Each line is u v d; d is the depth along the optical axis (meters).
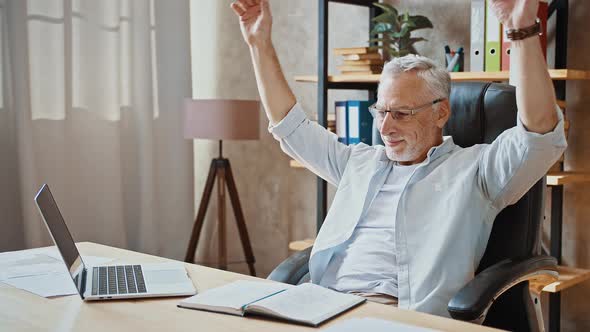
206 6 4.35
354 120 3.29
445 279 1.94
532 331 1.95
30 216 3.49
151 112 3.96
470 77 2.87
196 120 3.79
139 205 3.98
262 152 4.20
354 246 2.14
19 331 1.39
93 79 3.77
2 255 2.07
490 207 2.01
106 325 1.42
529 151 1.88
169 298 1.61
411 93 2.11
